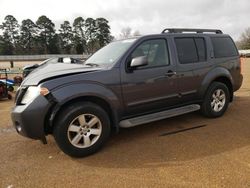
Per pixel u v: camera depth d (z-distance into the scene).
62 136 3.95
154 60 4.87
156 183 3.30
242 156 3.94
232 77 6.07
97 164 3.89
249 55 42.06
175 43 5.17
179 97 5.20
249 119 5.71
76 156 4.10
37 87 3.94
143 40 4.79
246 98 7.85
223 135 4.80
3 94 9.82
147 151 4.25
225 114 6.12
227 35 6.20
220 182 3.26
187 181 3.31
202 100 5.63
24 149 4.54
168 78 4.96
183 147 4.34
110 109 4.45
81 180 3.47
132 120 4.67
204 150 4.19
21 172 3.73
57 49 85.88
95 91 4.16
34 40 84.44
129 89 4.53
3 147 4.64
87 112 4.09
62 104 3.91
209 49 5.66
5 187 3.37
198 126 5.33
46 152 4.38
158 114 4.96
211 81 5.60
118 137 4.90
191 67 5.28
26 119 3.87
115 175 3.56
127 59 4.55
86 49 85.44
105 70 4.34
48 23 84.50
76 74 4.15
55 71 4.33
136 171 3.63
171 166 3.72
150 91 4.77
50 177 3.57
